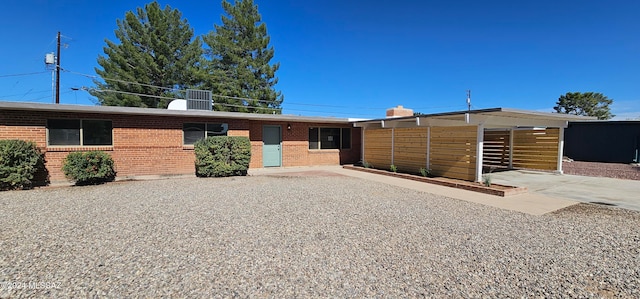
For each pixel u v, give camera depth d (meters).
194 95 13.14
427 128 10.91
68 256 3.51
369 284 2.88
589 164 16.28
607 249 3.83
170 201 6.64
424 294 2.70
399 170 12.20
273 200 6.78
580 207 6.29
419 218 5.33
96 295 2.63
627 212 5.85
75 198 6.98
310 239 4.17
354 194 7.60
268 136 14.10
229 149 11.23
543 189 8.52
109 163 9.51
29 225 4.77
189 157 11.46
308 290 2.76
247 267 3.25
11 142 8.17
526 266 3.30
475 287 2.83
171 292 2.70
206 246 3.88
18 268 3.18
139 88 22.83
